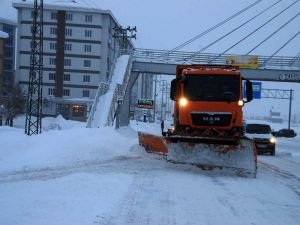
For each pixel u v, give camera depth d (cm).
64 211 770
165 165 1509
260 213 848
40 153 1546
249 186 1183
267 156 2611
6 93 8181
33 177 1126
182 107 1515
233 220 780
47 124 6681
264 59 4303
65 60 9988
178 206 874
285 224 769
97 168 1352
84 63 9994
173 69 4397
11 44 11806
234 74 1521
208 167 1393
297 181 1365
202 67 1656
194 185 1142
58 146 1652
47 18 9975
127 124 4434
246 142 1358
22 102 7606
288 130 7812
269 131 2814
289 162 2170
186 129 1505
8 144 1678
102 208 810
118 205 848
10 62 11762
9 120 7162
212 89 1511
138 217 768
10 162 1382
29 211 760
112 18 10338
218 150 1378
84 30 9988
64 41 9956
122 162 1540
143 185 1093
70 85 9975
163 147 1717
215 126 1494
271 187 1191
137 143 2070
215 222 759
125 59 4309
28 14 10025
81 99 9862
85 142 1756
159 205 874
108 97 3678
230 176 1352
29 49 10025
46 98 9825
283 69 4272
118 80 4009
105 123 3281
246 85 1527
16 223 685
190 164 1398
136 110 12038
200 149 1391
